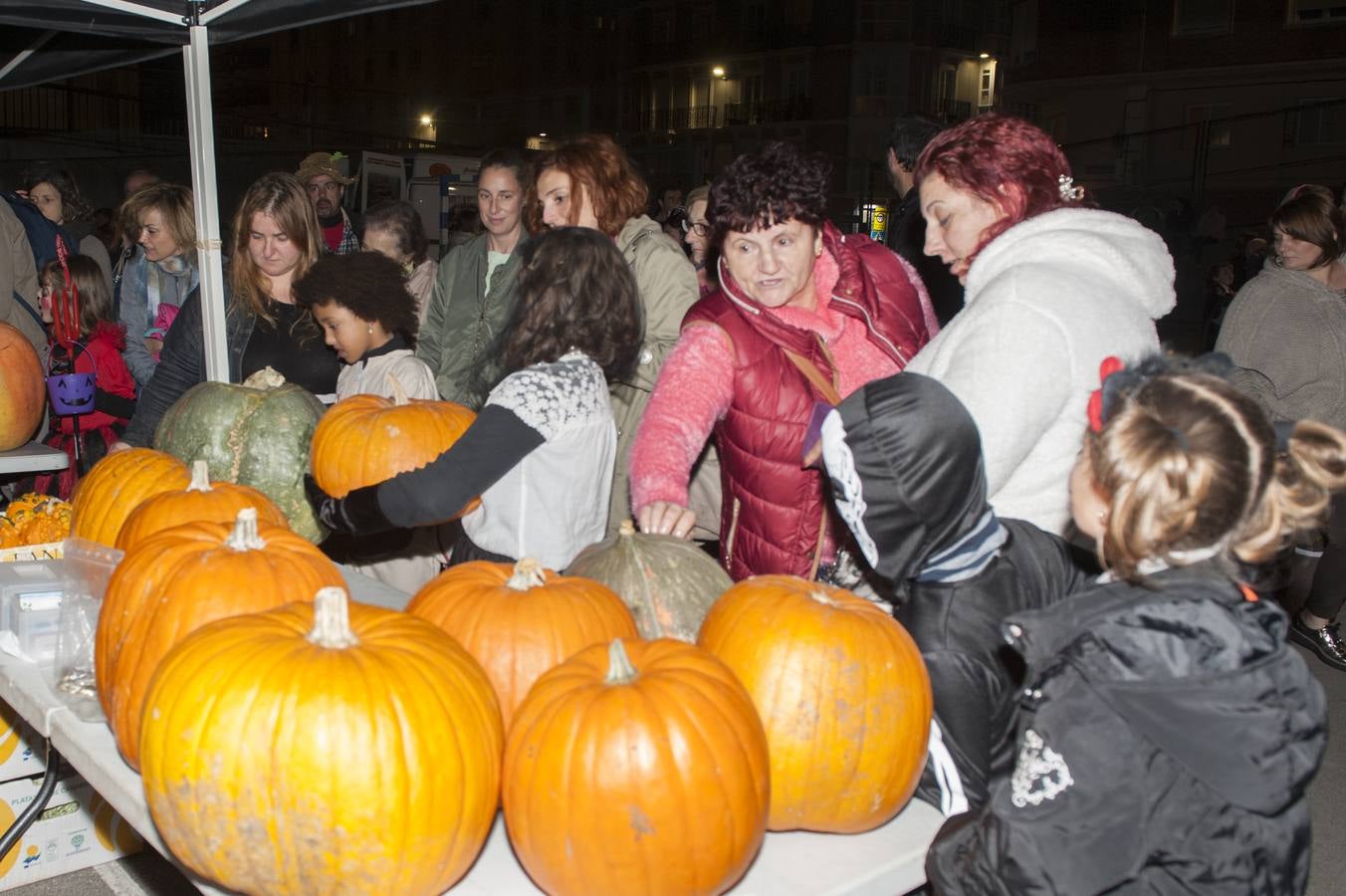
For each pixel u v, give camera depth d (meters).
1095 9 29.30
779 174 2.40
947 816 1.86
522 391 2.28
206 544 2.02
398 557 3.24
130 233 5.09
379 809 1.47
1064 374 1.85
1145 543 1.45
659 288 3.51
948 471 1.75
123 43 5.31
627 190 3.61
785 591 1.82
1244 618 1.44
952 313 4.33
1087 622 1.49
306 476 2.70
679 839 1.47
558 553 2.37
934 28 43.97
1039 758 1.48
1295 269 4.51
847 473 1.79
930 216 2.21
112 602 1.96
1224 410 1.45
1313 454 1.53
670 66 50.28
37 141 22.27
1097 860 1.45
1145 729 1.42
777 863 1.70
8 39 5.30
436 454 2.71
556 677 1.61
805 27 45.28
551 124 53.53
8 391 4.15
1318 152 27.16
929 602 1.89
